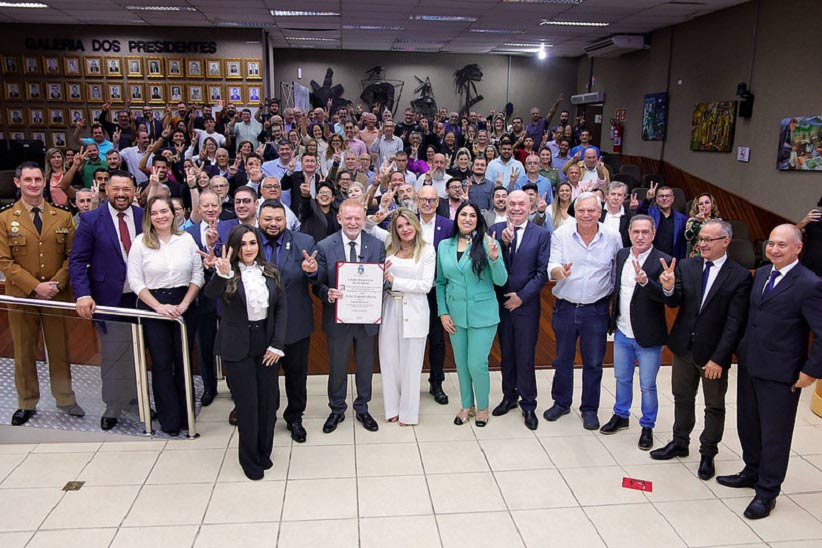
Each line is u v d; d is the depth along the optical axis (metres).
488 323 3.83
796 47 8.18
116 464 3.52
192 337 3.91
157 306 3.60
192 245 3.77
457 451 3.71
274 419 3.47
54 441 3.83
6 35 11.70
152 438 3.83
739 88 9.16
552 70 16.94
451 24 11.61
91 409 3.83
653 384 3.72
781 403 3.02
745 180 9.34
